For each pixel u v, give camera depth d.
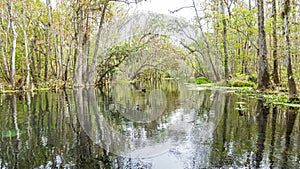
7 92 17.16
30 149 4.55
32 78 23.02
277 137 4.98
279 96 10.21
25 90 18.25
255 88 13.88
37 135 5.44
